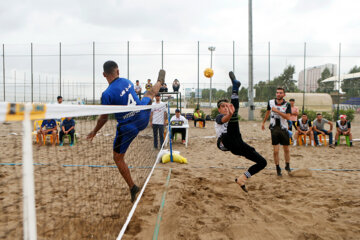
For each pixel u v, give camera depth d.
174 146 8.18
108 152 5.81
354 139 9.80
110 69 3.10
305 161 6.02
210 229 2.54
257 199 3.43
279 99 4.63
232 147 3.42
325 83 30.33
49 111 1.25
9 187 3.53
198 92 21.42
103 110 1.92
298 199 3.36
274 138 4.64
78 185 3.58
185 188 3.84
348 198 3.36
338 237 2.35
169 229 2.54
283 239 2.35
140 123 3.23
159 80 3.84
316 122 8.41
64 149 6.35
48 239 2.12
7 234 2.13
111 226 2.40
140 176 3.94
